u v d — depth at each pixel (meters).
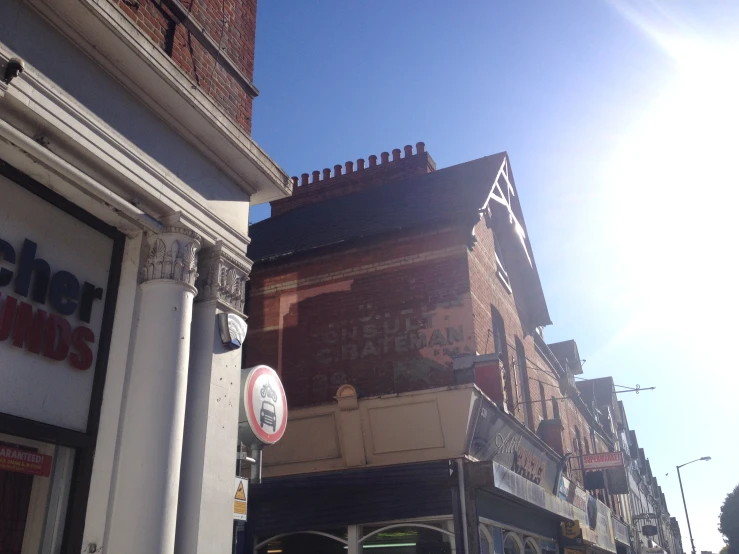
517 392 13.33
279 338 12.48
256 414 6.26
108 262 5.21
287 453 10.77
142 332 5.01
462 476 9.62
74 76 4.60
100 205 4.94
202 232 5.63
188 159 5.67
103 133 4.74
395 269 12.00
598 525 18.75
